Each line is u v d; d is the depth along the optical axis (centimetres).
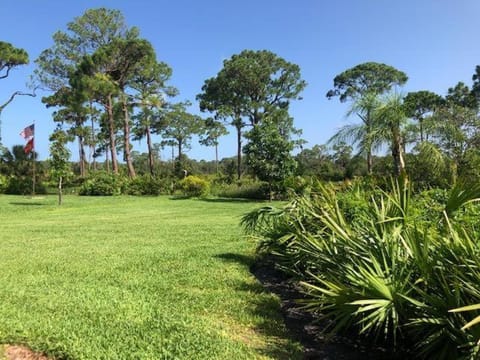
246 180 3228
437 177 1346
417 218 429
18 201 2439
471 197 420
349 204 543
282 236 637
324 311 436
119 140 5412
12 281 579
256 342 384
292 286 567
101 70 3928
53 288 543
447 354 291
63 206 2069
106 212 1733
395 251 361
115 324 414
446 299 294
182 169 4512
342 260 392
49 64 4128
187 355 348
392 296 321
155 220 1406
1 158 4075
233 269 648
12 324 408
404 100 1388
